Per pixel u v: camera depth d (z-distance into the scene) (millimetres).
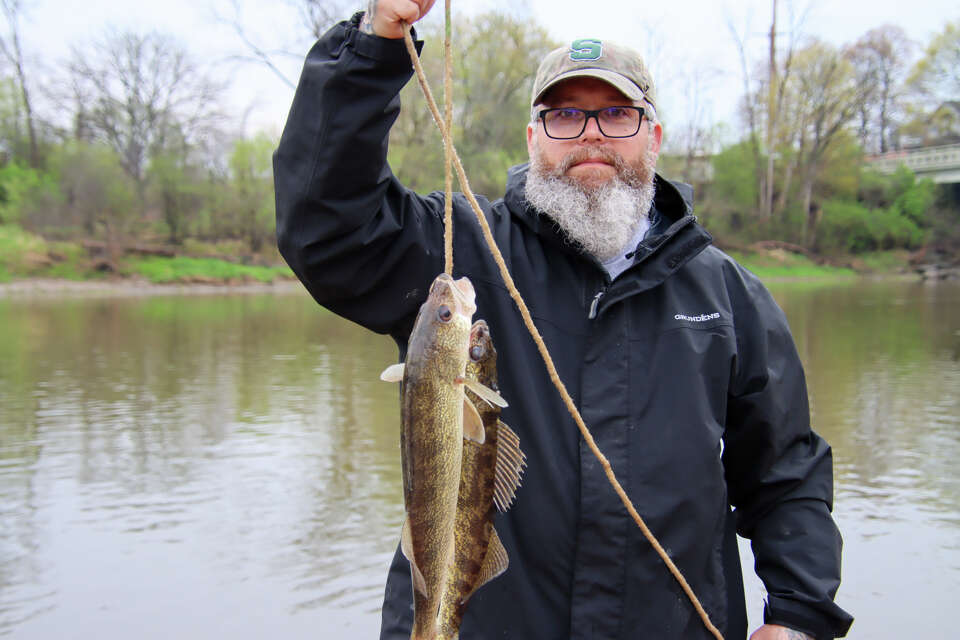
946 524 6637
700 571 2641
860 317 24188
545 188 2779
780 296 33688
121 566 5973
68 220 42625
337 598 5480
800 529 2875
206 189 46000
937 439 9289
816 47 54031
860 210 54562
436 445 2039
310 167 2348
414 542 2059
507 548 2547
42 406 11359
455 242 2775
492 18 40844
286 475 8070
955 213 57250
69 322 23297
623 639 2520
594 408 2629
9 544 6359
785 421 2883
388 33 2279
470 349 2227
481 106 41156
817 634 2752
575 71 2734
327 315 25844
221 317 25031
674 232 2721
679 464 2600
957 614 5156
